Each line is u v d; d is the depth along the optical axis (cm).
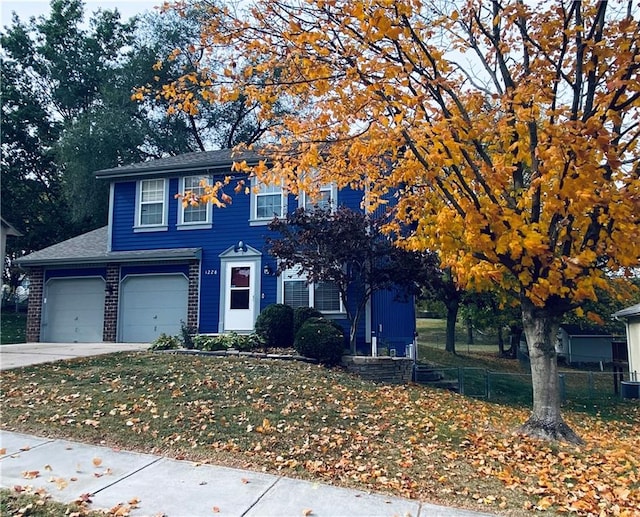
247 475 537
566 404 1458
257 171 706
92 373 940
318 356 1193
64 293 1786
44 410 725
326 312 1509
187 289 1653
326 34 646
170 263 1675
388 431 705
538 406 762
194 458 581
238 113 3284
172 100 731
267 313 1363
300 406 784
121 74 3095
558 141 583
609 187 657
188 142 3328
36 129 3381
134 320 1686
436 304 3019
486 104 841
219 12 661
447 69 700
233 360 1108
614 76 635
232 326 1582
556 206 617
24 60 3409
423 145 655
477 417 896
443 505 480
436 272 1304
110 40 3594
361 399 884
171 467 553
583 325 2664
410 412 835
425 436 699
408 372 1332
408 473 555
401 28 630
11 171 3206
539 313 768
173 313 1656
